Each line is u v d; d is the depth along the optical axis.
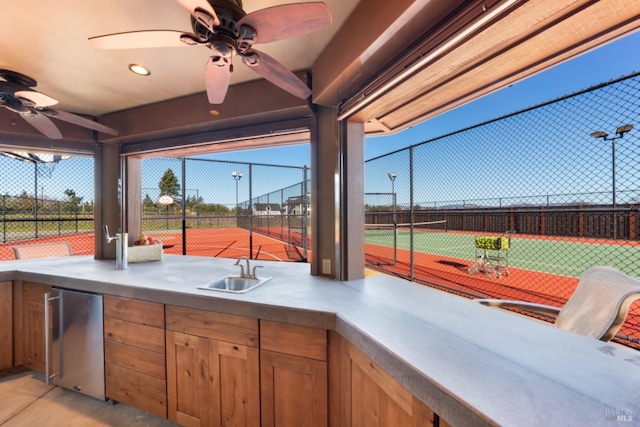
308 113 2.07
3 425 1.77
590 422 0.60
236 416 1.54
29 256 3.04
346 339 1.26
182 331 1.69
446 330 1.11
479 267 4.88
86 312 1.99
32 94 1.74
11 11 1.33
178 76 2.00
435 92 1.50
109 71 1.93
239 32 1.15
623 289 1.06
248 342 1.52
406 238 8.80
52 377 2.10
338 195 1.96
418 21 1.09
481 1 0.94
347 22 1.43
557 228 4.63
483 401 0.67
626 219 3.71
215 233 8.96
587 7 0.89
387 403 1.03
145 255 2.78
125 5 1.32
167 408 1.73
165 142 2.67
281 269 2.39
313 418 1.39
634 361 0.87
